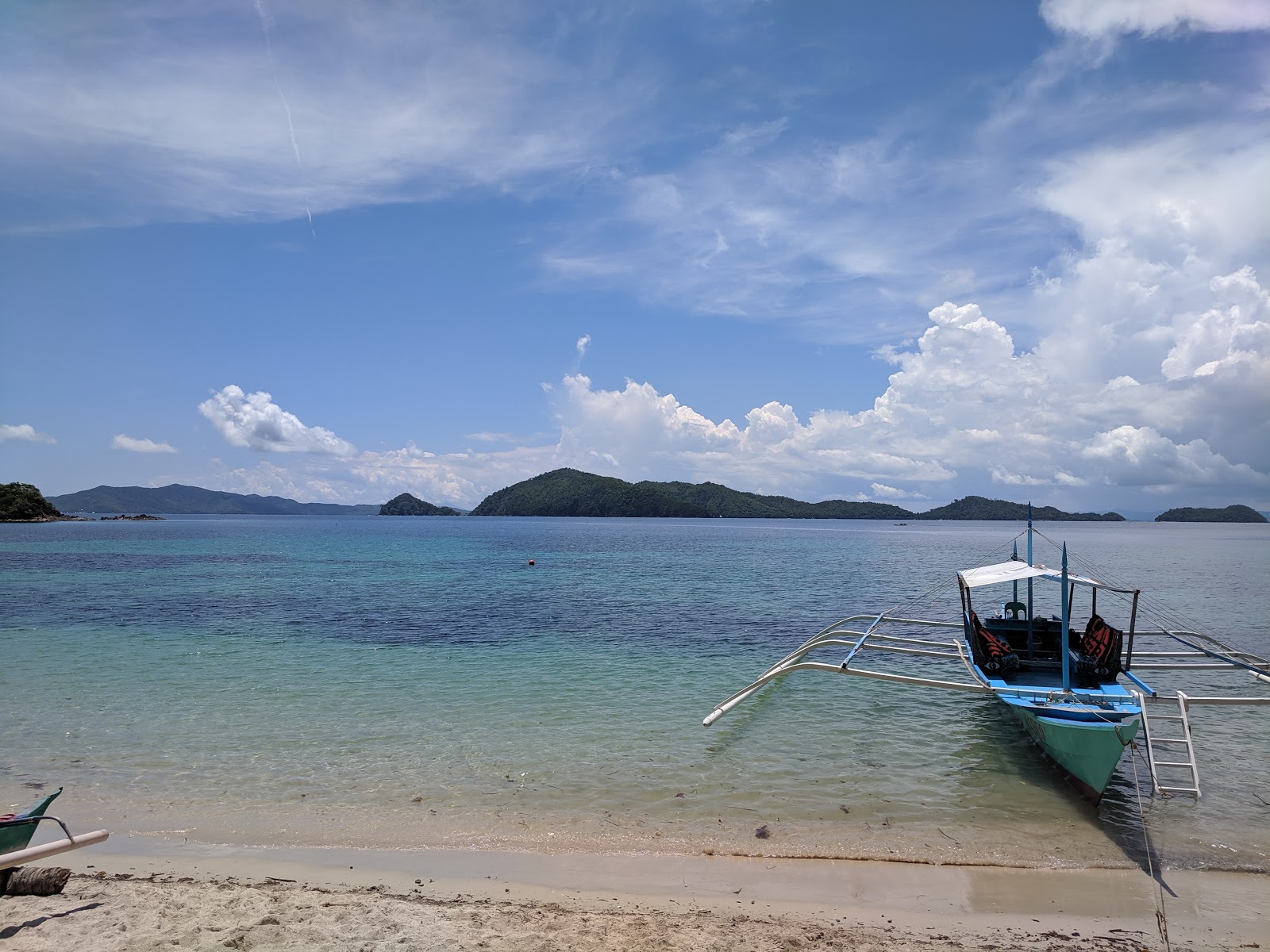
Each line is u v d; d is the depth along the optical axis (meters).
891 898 7.94
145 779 11.30
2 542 85.38
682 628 25.70
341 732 13.59
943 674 18.84
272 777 11.41
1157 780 11.37
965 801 10.59
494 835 9.45
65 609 30.09
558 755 12.41
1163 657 17.89
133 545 80.81
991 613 30.70
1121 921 7.51
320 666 19.23
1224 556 72.56
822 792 10.90
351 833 9.51
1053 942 7.08
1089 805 10.45
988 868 8.67
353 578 44.91
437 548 79.75
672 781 11.30
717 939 6.93
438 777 11.42
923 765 12.04
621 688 17.02
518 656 20.62
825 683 17.72
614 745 12.95
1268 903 7.91
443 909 7.43
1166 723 14.35
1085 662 13.38
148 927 6.88
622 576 46.41
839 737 13.46
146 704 15.47
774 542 100.56
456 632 24.59
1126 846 9.25
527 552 72.94
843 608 30.95
